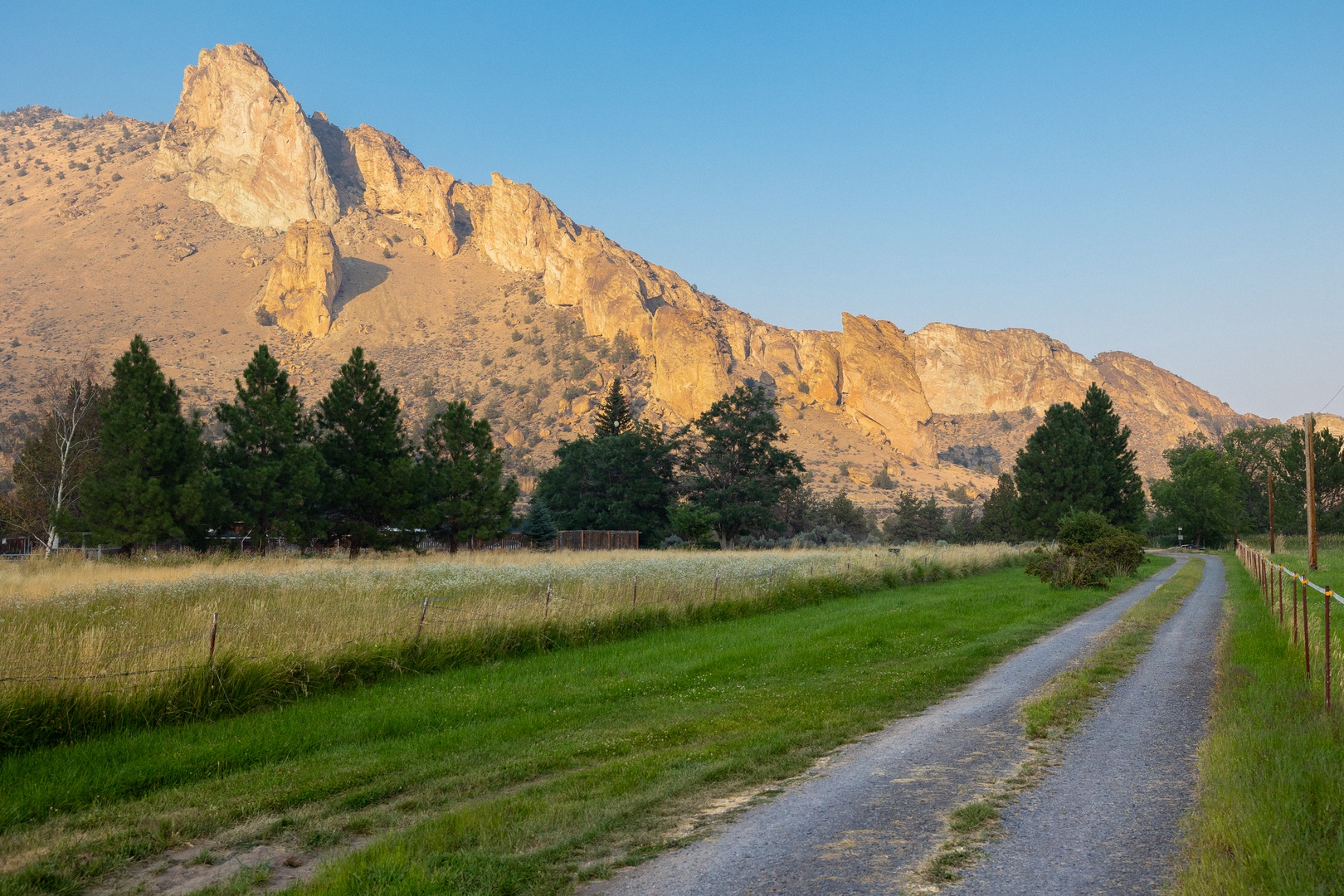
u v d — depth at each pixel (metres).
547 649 15.52
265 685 10.95
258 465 39.12
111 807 7.31
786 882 5.25
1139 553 33.69
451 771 8.29
